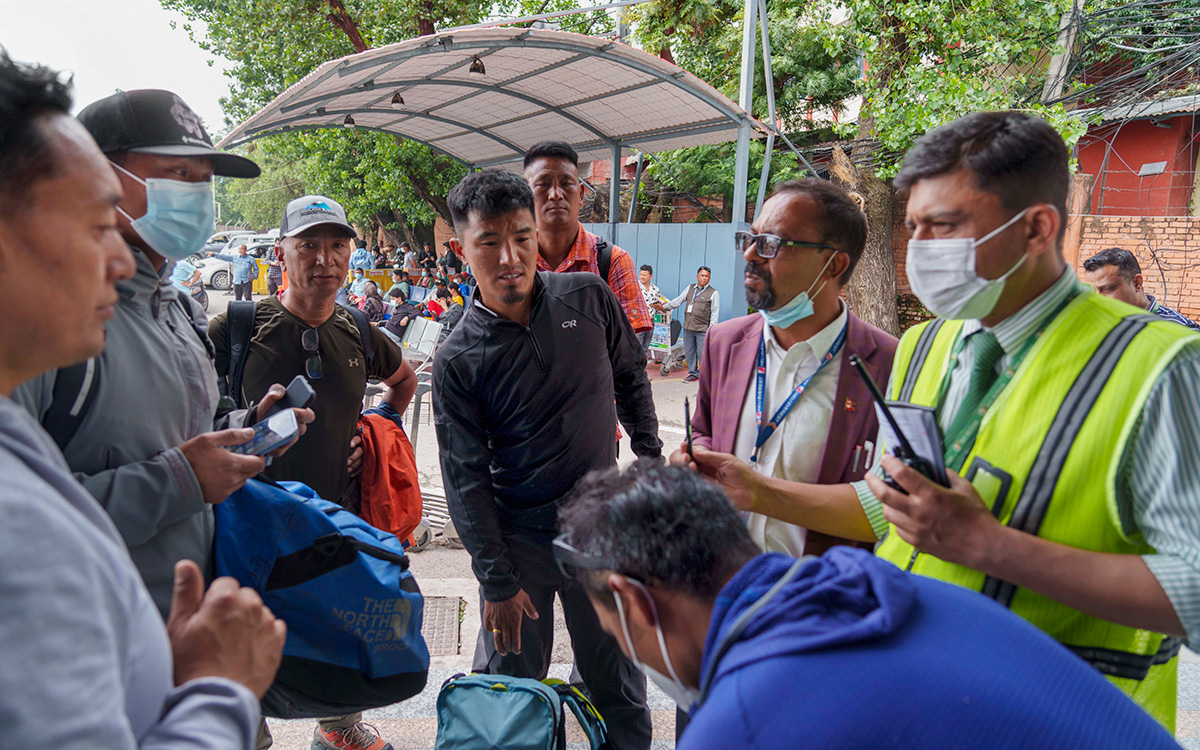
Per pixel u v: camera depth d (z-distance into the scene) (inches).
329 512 70.7
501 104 371.9
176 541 58.5
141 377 55.9
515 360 82.8
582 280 90.4
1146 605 43.3
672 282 436.8
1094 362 47.7
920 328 65.7
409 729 104.5
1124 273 150.6
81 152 31.1
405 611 68.9
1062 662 36.5
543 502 88.7
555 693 82.7
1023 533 47.4
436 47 256.8
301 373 96.7
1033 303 51.8
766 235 72.9
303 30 543.2
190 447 55.7
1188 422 43.6
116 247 33.5
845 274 75.9
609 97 341.7
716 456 69.3
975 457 52.5
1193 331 45.6
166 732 30.6
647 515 40.9
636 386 99.6
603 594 42.8
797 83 453.7
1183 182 405.7
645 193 567.2
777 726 32.9
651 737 98.1
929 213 52.2
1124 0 370.0
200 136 61.7
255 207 1674.5
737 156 350.3
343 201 681.6
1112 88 399.2
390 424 109.0
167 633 37.1
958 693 33.1
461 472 85.0
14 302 30.0
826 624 35.6
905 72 361.1
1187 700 112.7
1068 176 50.8
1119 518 46.4
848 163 400.5
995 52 331.0
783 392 78.1
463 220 79.8
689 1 481.1
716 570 40.0
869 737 32.0
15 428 28.9
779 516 69.1
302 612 66.0
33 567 25.0
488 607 85.9
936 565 55.6
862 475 74.5
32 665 24.4
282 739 102.7
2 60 29.2
